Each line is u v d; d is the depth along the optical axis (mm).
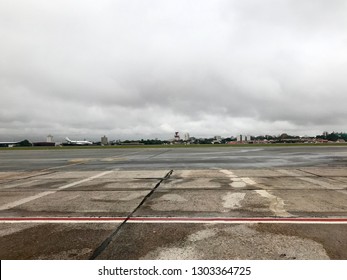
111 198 6922
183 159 19797
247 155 23734
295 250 3611
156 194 7336
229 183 8875
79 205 6207
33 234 4312
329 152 28219
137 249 3707
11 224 4828
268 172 11570
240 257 3449
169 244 3846
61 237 4168
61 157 25562
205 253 3557
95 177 10812
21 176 11555
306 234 4148
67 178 10680
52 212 5625
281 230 4336
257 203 6172
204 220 4910
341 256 3455
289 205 5961
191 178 10094
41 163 18500
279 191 7520
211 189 7918
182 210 5633
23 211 5730
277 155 23422
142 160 19438
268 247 3699
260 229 4391
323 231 4273
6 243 3973
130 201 6543
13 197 7215
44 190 8172
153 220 4953
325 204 6035
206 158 20438
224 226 4562
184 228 4488
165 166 14773
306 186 8219
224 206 5930
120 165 15852
